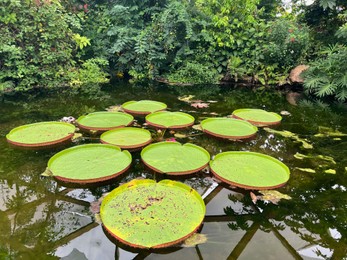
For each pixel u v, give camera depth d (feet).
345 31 17.71
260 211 6.12
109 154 8.02
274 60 21.11
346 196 6.76
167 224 5.20
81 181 6.62
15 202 6.13
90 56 22.27
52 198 6.31
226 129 10.45
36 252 4.75
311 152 9.17
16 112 12.62
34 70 17.65
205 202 6.37
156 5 23.76
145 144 8.86
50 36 18.12
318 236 5.40
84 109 13.26
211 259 4.67
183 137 10.00
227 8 22.47
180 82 21.09
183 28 21.66
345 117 13.29
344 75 16.37
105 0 24.45
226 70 22.18
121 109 13.06
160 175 7.43
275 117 12.32
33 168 7.55
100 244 4.96
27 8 17.63
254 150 9.18
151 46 21.33
